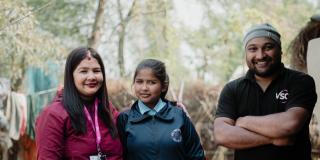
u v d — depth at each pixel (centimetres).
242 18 994
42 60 821
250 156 320
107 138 314
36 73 852
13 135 728
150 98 334
